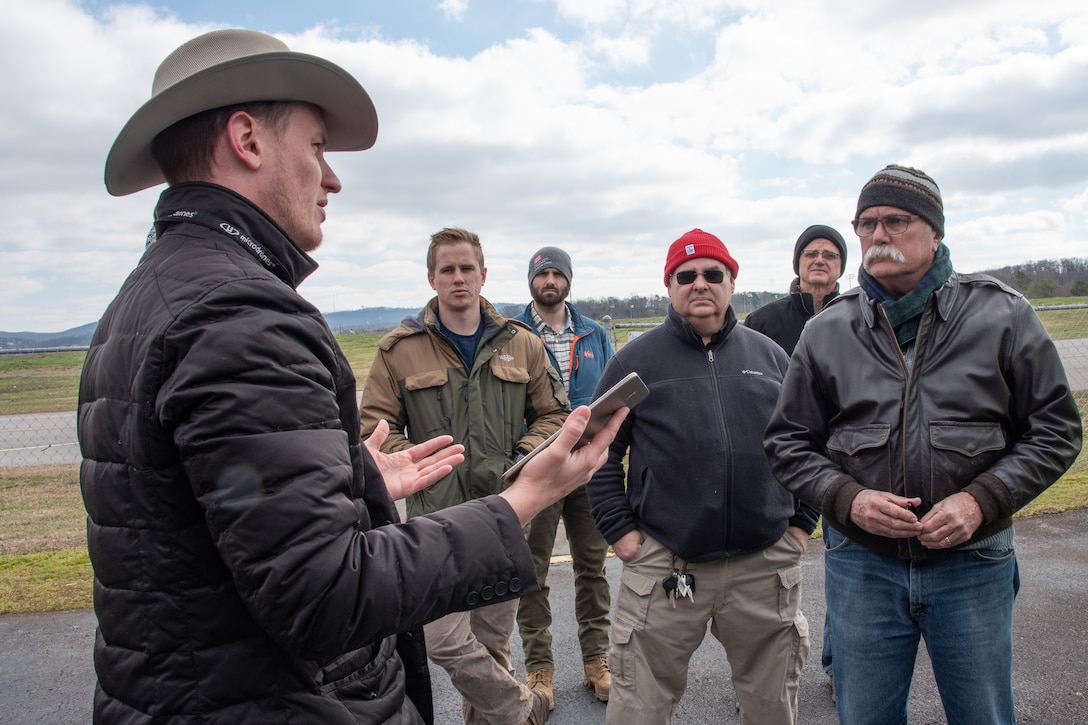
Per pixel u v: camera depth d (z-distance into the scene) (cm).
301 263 118
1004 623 196
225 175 112
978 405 194
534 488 114
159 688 95
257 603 86
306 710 100
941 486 194
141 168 126
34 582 438
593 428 124
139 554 94
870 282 210
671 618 242
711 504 236
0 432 1125
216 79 106
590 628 325
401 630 96
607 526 254
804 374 225
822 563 447
